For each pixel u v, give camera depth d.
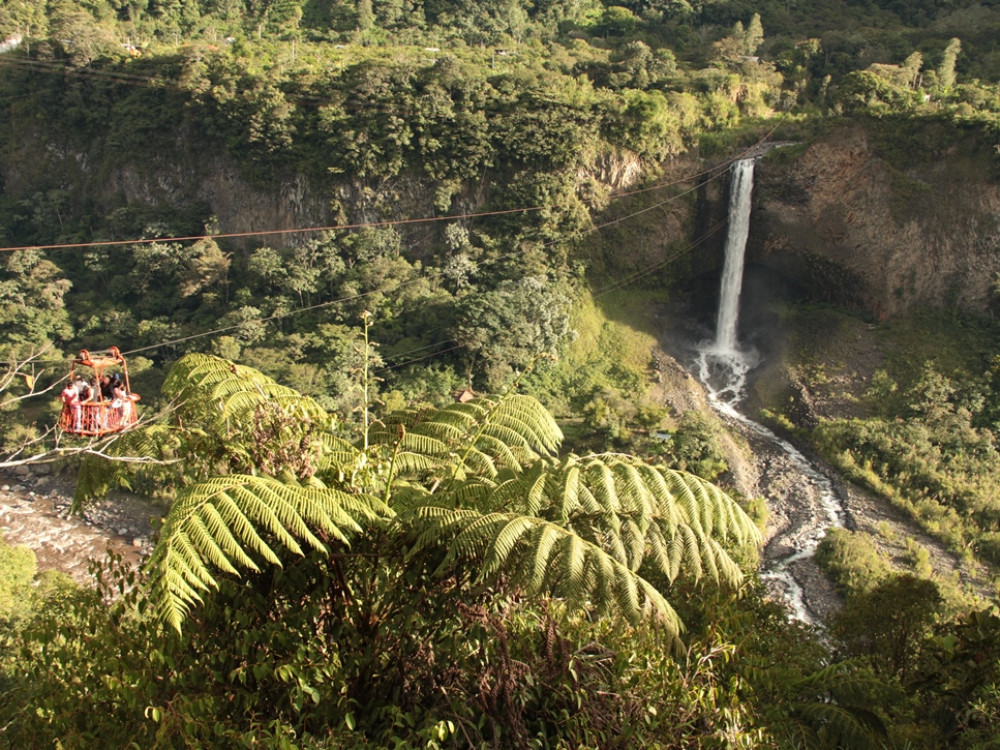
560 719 7.10
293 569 7.67
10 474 41.62
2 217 64.62
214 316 53.59
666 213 54.53
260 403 7.91
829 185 49.41
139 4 82.50
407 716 6.89
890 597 14.46
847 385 44.47
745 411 45.41
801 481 37.62
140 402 43.72
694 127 56.31
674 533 7.70
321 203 54.56
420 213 53.84
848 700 9.95
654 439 39.69
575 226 52.25
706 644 8.31
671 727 6.92
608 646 8.12
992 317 44.84
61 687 7.34
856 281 48.91
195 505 6.60
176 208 60.88
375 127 52.66
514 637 7.89
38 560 34.66
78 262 60.97
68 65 67.31
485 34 79.19
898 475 36.66
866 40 68.56
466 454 8.53
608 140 53.59
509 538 6.73
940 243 46.09
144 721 6.94
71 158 67.12
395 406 42.16
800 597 29.03
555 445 8.84
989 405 40.75
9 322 53.38
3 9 76.12
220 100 56.41
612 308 52.75
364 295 50.09
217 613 7.64
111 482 8.84
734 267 53.25
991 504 33.78
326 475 7.87
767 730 8.04
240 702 7.28
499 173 53.38
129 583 8.27
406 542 7.54
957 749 9.09
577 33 81.69
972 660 9.53
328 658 7.45
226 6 84.94
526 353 46.28
